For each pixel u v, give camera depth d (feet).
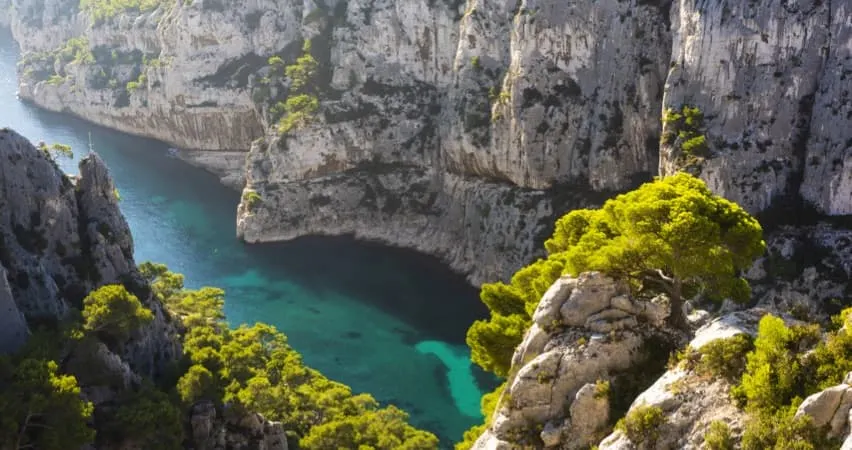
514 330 160.25
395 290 400.88
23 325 191.01
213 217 481.05
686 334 132.26
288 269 421.59
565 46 382.42
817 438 92.89
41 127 629.51
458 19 453.58
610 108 373.81
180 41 553.64
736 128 313.32
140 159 568.00
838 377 99.35
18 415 161.07
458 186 435.12
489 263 399.85
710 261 129.29
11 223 215.51
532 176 396.57
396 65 475.72
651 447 107.34
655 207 134.92
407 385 323.16
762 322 109.50
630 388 122.21
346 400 247.29
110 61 649.20
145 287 240.12
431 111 467.52
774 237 299.99
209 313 284.00
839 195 296.92
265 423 220.02
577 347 126.93
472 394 317.22
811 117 304.91
